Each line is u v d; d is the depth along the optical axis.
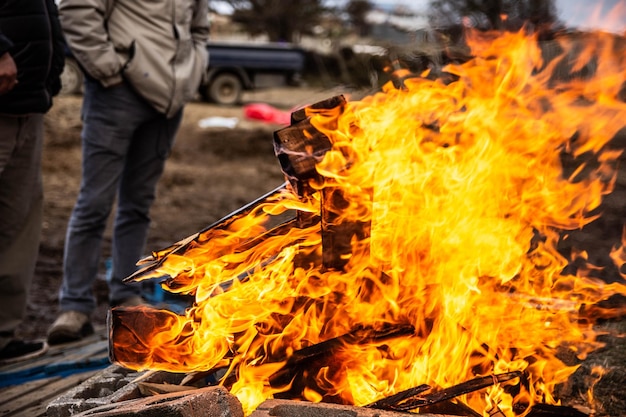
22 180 4.35
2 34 3.88
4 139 4.14
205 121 18.27
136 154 5.03
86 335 4.80
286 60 22.42
